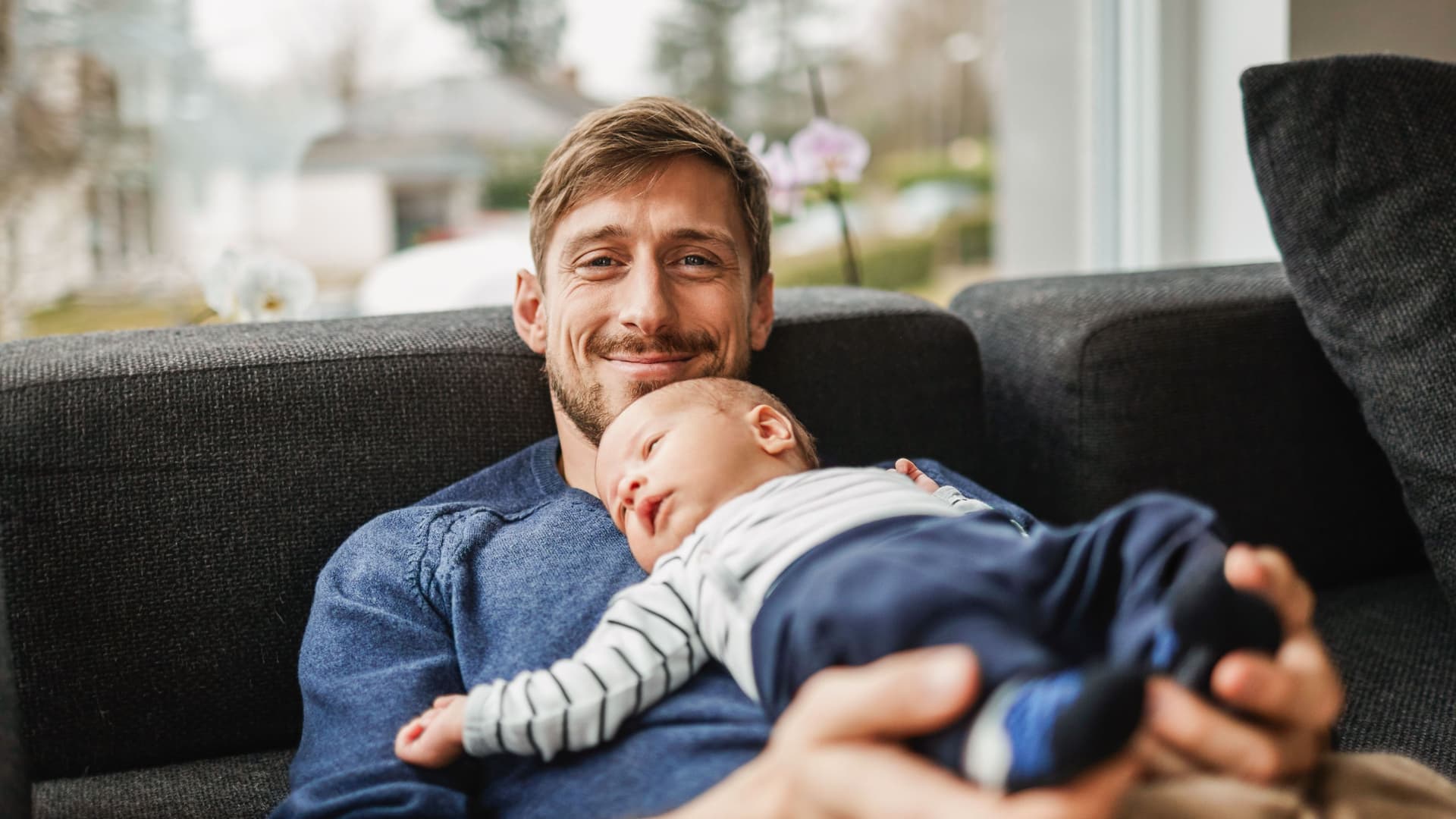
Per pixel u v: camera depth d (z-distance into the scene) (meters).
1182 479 1.25
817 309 1.26
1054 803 0.53
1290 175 1.20
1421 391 1.10
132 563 1.00
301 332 1.12
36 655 0.98
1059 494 1.27
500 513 1.00
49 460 0.98
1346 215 1.16
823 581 0.73
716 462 0.93
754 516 0.84
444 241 1.81
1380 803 0.69
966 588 0.69
